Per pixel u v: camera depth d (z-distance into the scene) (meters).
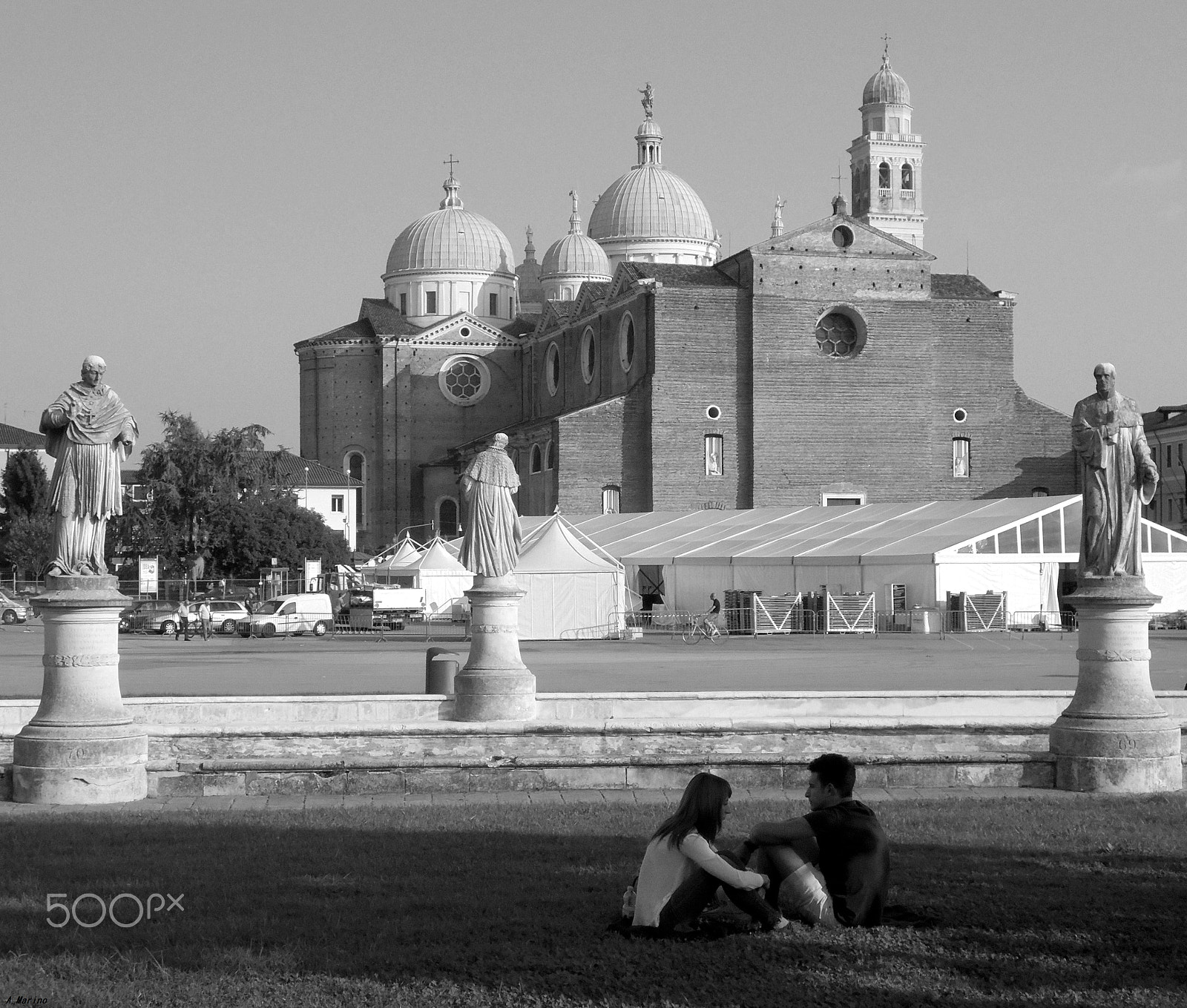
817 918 14.61
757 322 102.56
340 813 21.31
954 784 23.89
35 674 49.88
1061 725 23.89
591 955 13.72
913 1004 12.45
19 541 124.56
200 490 111.25
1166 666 49.41
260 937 14.34
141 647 67.06
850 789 15.38
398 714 29.59
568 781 23.81
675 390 101.69
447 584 88.38
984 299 105.94
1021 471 105.94
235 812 21.47
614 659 54.94
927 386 105.00
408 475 134.50
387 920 14.89
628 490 102.25
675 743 24.84
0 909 15.45
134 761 23.02
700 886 14.29
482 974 13.19
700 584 80.81
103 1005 12.46
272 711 29.22
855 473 103.81
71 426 22.91
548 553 72.19
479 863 17.56
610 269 148.25
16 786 22.72
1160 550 74.12
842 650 59.62
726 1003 12.50
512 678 28.19
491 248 144.25
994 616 72.19
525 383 135.00
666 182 148.88
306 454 138.25
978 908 15.39
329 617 78.94
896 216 172.25
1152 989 12.83
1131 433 23.78
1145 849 18.52
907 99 174.12
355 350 136.12
